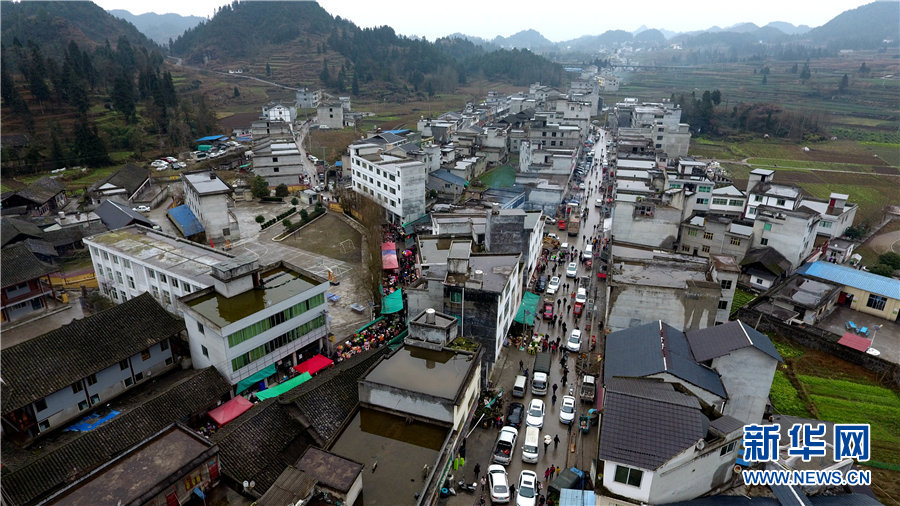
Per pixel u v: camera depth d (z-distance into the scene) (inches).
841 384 2151.8
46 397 1676.9
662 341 1695.4
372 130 7677.2
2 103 5885.8
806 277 2795.3
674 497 1242.6
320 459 1151.0
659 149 5905.5
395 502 1141.7
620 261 2406.5
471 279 1942.7
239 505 1270.9
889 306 2591.0
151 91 7091.5
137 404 1742.1
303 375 1988.2
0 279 2320.4
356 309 2578.7
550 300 2736.2
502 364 2212.1
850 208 3673.7
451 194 4512.8
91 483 1138.0
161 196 4439.0
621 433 1240.8
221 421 1737.2
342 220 3986.2
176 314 2292.1
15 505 1307.8
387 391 1430.9
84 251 3238.2
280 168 4896.7
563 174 4712.1
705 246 3201.3
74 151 5226.4
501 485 1535.4
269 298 2031.3
